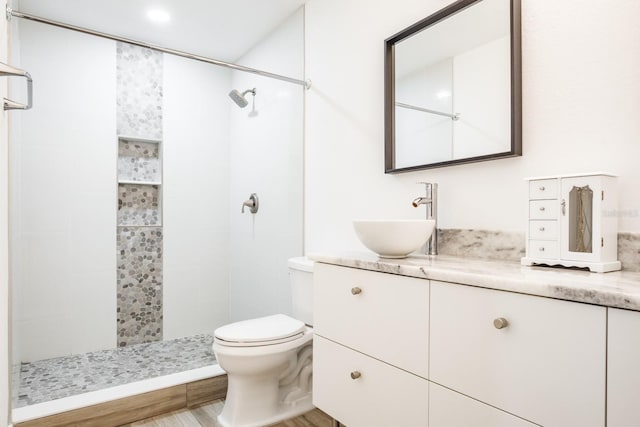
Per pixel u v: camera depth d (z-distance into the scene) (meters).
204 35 2.86
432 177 1.69
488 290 0.97
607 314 0.76
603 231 1.06
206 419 1.94
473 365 1.00
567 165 1.25
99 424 1.82
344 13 2.19
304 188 2.49
